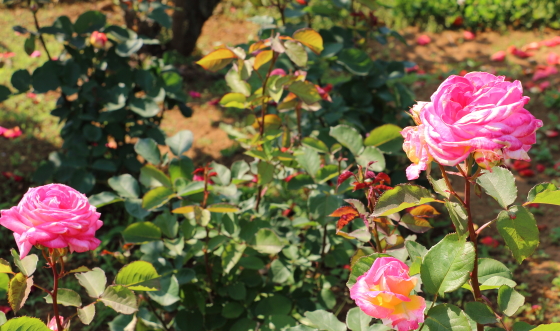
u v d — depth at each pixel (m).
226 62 2.33
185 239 2.48
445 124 1.02
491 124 0.99
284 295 2.74
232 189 2.52
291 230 2.83
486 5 8.15
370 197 1.71
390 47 7.66
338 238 2.80
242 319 2.47
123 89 3.88
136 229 2.44
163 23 4.02
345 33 3.84
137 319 2.48
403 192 1.26
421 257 1.40
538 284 3.47
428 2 8.30
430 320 1.21
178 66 6.88
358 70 3.53
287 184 2.58
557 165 4.79
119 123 4.11
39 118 5.70
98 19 3.84
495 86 1.07
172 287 2.27
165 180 2.58
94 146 4.05
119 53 3.77
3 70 6.57
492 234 4.05
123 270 1.63
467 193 1.22
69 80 3.82
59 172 3.90
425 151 1.12
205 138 5.48
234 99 2.51
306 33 2.27
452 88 1.06
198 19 7.09
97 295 1.65
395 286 1.17
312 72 3.57
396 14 8.40
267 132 2.56
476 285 1.33
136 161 4.16
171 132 5.57
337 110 3.60
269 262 3.21
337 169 2.52
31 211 1.30
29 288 1.44
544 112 5.67
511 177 1.29
